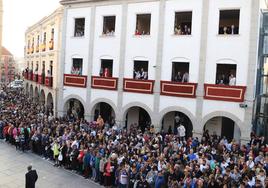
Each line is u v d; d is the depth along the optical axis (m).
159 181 14.20
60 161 20.28
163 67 24.44
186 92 23.20
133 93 25.62
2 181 17.25
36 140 22.58
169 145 18.44
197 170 14.49
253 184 13.73
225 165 15.67
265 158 16.16
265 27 22.77
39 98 40.34
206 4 22.70
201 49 22.91
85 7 28.52
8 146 24.44
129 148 18.19
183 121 25.09
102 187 17.23
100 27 27.64
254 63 21.20
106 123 26.12
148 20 26.77
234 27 23.25
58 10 33.66
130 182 15.55
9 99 40.81
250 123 21.19
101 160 17.55
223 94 21.98
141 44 25.41
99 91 27.52
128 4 26.00
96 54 27.84
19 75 107.56
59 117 28.23
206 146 18.69
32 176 14.80
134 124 25.80
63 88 29.84
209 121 23.95
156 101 24.55
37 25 42.56
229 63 22.05
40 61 40.91
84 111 28.62
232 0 21.84
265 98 23.22
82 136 20.53
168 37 24.23
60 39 33.81
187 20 25.30
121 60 26.31
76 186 17.12
